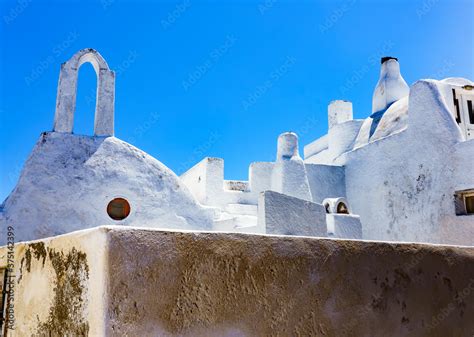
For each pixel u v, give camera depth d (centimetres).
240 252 290
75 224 894
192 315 263
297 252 314
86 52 1031
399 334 355
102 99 1022
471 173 1223
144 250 254
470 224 1205
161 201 1002
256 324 287
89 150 952
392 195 1548
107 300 238
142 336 244
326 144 2448
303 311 308
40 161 900
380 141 1644
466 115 1473
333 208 1377
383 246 362
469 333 405
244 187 2011
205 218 1061
